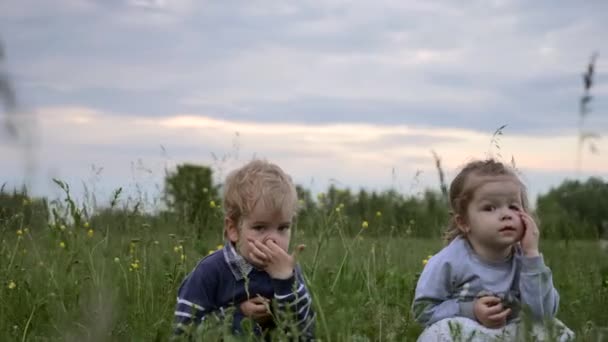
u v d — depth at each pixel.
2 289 5.27
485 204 4.28
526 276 4.20
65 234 5.77
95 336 2.40
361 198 9.10
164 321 4.63
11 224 5.84
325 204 7.68
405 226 8.53
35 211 5.78
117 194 6.39
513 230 4.23
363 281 5.52
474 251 4.43
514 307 4.34
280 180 4.18
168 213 8.19
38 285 5.35
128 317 4.75
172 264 6.19
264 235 4.13
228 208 4.24
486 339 4.08
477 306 4.23
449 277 4.42
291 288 4.02
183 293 4.26
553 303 4.26
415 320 4.46
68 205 5.69
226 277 4.23
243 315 4.16
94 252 5.91
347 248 6.39
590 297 5.46
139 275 5.72
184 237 6.69
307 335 4.06
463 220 4.46
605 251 4.39
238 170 4.29
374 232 8.15
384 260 6.68
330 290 4.47
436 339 4.22
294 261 4.06
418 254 7.68
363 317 4.24
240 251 4.23
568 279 6.29
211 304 4.24
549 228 7.67
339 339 3.74
